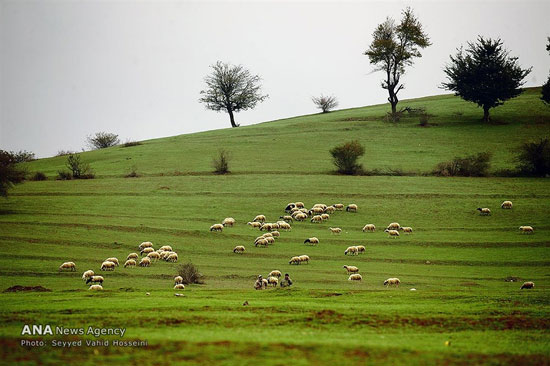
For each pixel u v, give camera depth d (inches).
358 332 3629.4
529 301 5078.7
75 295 5364.2
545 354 3171.8
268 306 4485.7
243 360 2812.5
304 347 3063.5
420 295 5462.6
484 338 3560.5
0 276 6845.5
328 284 6628.9
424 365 2861.7
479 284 6614.2
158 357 2854.3
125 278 6865.2
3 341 3149.6
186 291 5826.8
